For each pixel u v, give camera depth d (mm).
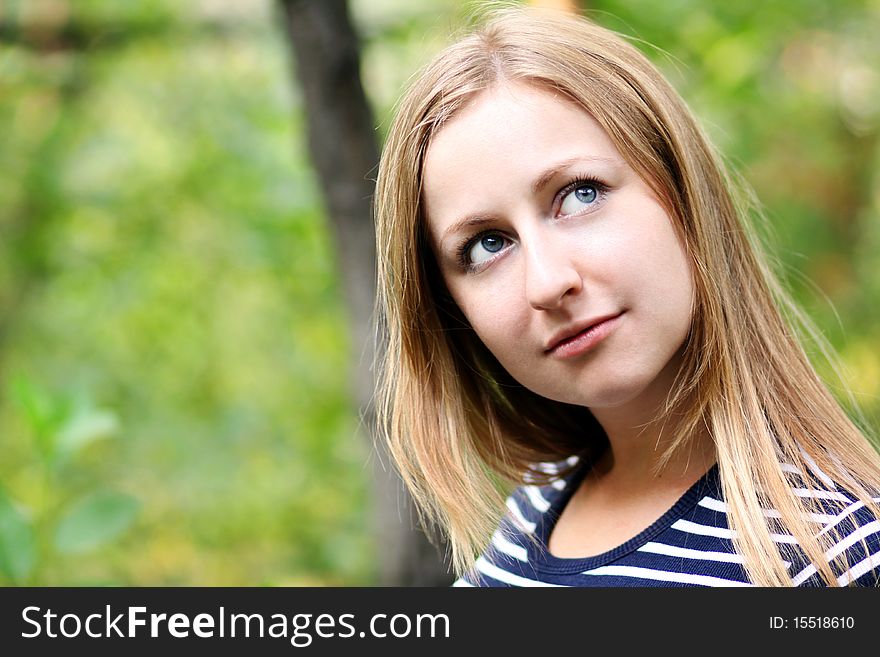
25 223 7746
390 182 2014
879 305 6566
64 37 6465
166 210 7613
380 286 2311
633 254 1757
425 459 2135
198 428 7699
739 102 5883
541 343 1797
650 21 5168
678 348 1878
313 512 7344
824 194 6625
